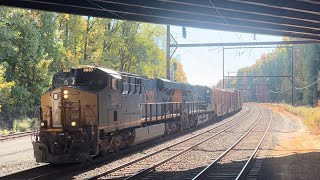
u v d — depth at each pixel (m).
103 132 18.33
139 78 23.58
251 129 35.84
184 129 35.69
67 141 17.08
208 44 31.58
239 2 16.02
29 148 23.31
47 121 17.64
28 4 16.09
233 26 21.41
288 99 114.62
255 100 170.75
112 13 18.34
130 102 21.81
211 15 17.84
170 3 16.78
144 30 58.91
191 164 17.72
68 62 46.06
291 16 18.33
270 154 20.84
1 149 22.88
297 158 19.30
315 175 14.99
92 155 17.59
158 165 17.12
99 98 17.77
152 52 61.06
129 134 22.03
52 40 44.41
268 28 21.66
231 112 65.19
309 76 84.94
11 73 40.59
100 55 50.78
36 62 41.38
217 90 52.25
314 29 22.17
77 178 14.47
